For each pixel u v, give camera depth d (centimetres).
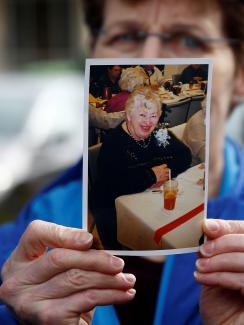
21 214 198
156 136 132
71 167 204
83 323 139
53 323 133
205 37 187
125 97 131
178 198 134
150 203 133
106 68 131
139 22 188
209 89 132
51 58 1455
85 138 132
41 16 1459
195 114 133
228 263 133
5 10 1463
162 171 133
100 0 198
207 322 143
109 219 133
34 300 134
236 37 191
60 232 133
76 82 648
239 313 140
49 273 133
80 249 131
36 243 135
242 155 206
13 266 140
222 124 195
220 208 181
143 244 134
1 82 648
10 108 554
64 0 1434
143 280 179
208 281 134
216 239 134
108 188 132
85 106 131
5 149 488
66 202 194
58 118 539
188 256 176
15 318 142
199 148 133
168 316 169
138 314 175
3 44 1464
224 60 190
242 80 201
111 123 131
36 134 514
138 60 131
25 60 1461
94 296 132
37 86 608
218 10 187
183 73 132
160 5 186
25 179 457
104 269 130
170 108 132
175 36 188
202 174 134
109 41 196
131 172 132
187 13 185
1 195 433
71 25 1437
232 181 195
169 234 134
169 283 173
